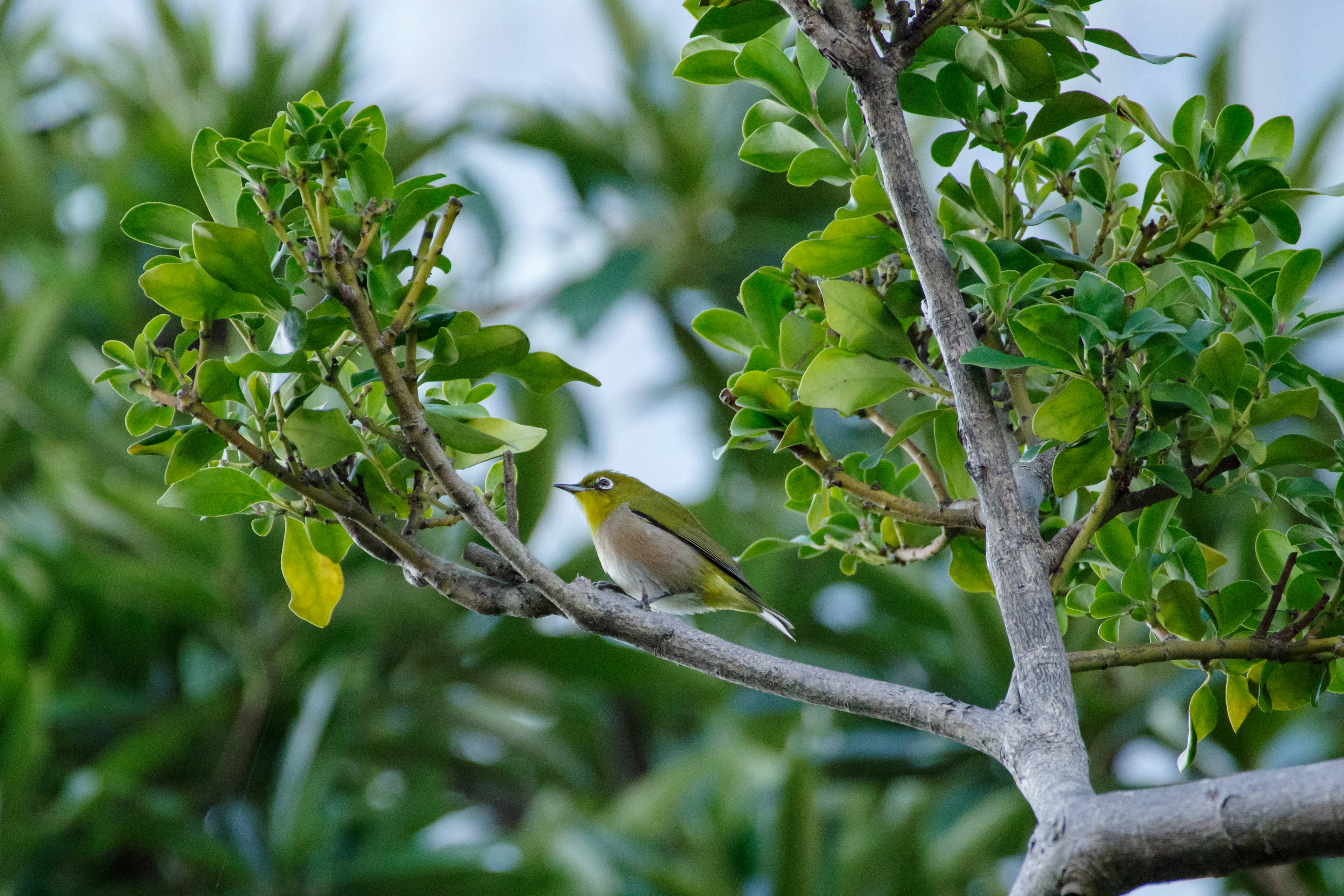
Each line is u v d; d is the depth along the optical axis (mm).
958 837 12031
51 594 12594
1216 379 4801
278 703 12656
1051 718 4074
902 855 11797
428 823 12570
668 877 11539
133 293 14984
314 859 11656
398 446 5293
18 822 11211
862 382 5199
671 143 15797
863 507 6219
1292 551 5285
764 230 16125
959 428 4797
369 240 4742
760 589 13102
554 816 12586
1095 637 11703
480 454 5629
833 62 4895
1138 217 5766
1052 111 5324
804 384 5184
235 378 4902
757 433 5508
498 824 15000
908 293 5332
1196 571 5449
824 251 5316
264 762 12914
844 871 11977
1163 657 5027
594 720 14609
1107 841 3367
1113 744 11797
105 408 14438
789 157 5816
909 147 4887
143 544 12766
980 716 4195
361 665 13000
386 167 4785
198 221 4602
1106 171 5773
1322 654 5031
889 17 5031
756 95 15977
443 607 13086
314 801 11531
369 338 4602
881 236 5281
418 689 13594
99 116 17891
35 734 11344
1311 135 13461
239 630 12516
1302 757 11398
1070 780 3738
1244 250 5656
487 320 15070
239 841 11617
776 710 13305
